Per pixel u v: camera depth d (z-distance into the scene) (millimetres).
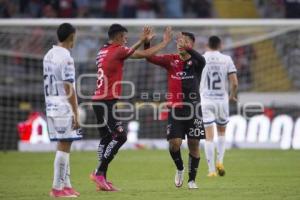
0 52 71562
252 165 50906
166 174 45469
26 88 73750
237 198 32625
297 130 66812
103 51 37281
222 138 44781
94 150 67000
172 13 89812
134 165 51625
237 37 75812
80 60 74125
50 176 44250
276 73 79000
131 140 68375
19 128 67375
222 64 45625
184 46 36188
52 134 33031
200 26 65625
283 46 79625
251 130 67688
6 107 71938
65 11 85750
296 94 73375
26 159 56875
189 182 37281
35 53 72125
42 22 63344
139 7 89438
